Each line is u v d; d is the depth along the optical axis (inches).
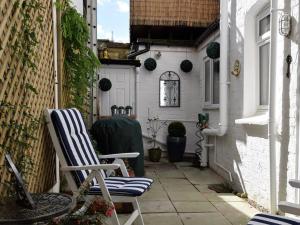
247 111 158.1
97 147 150.1
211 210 135.0
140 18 267.3
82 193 84.7
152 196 156.7
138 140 156.3
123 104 277.1
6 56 78.9
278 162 120.4
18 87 87.8
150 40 274.8
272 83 119.3
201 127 236.2
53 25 127.3
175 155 261.3
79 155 104.0
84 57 163.8
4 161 76.2
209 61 248.2
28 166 93.5
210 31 227.0
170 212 131.9
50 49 123.3
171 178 199.5
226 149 189.2
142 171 157.6
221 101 183.8
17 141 84.4
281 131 118.0
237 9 167.6
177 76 285.1
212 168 226.1
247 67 157.8
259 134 139.7
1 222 49.0
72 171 98.9
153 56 283.4
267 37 143.9
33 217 50.6
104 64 269.7
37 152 105.3
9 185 70.4
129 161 152.3
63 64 147.5
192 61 285.3
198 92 284.8
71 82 158.1
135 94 277.9
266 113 143.7
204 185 181.2
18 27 86.3
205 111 255.6
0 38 75.4
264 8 148.3
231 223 119.7
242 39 160.4
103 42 309.6
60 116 104.7
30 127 95.4
